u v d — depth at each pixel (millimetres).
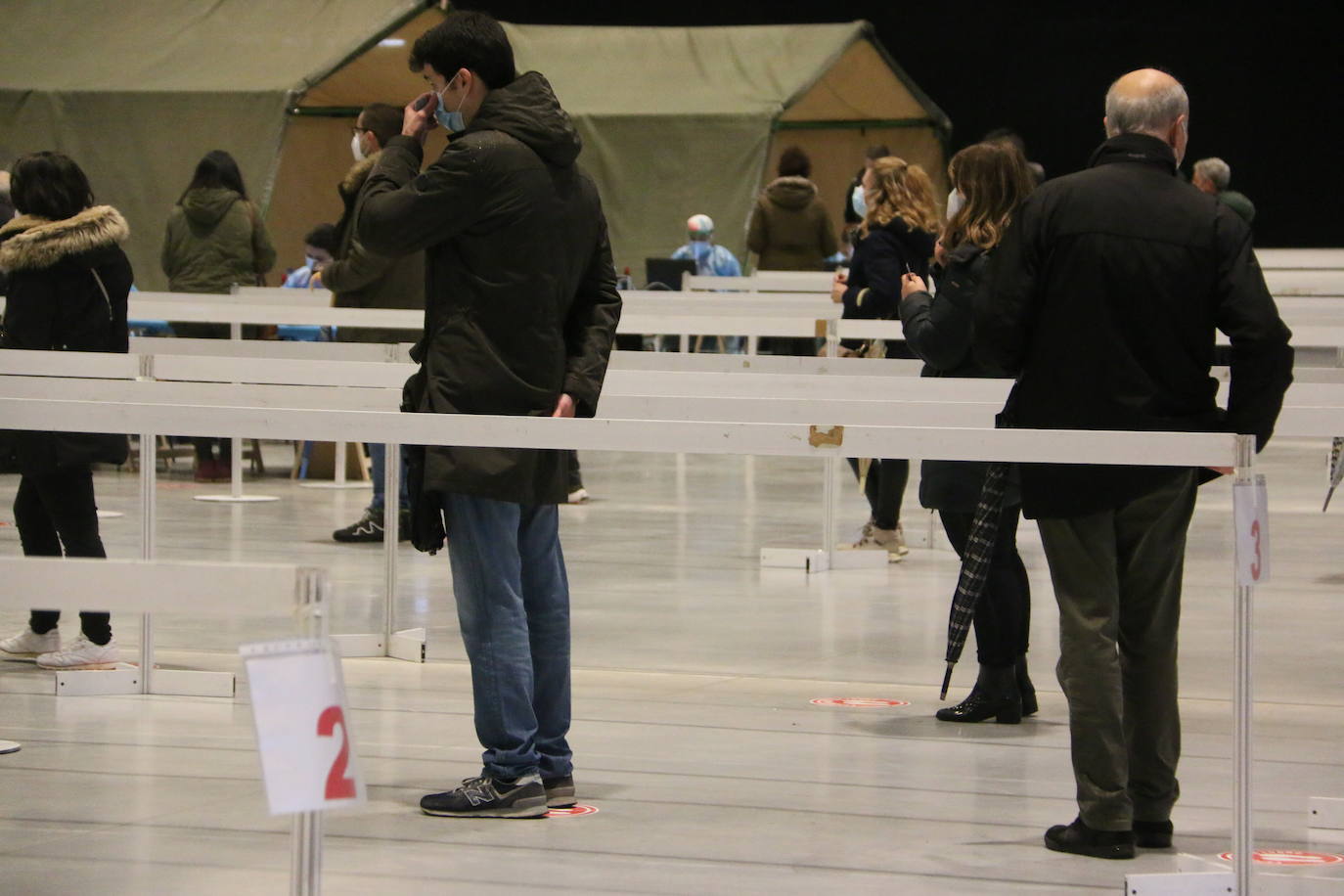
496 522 10055
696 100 43719
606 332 10641
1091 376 9562
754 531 25125
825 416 11469
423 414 9711
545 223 9977
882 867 9367
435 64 10188
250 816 10281
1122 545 9742
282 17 41406
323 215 46281
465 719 13117
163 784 11055
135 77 39031
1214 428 9656
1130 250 9445
